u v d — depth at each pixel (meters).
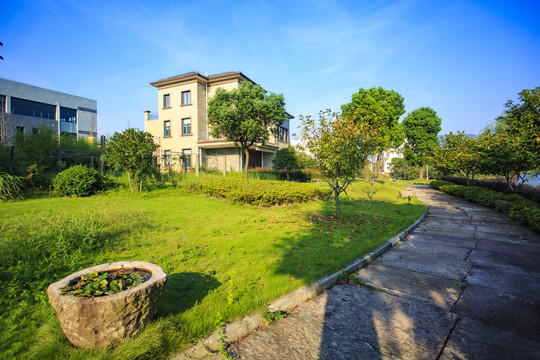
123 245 5.05
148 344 2.24
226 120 15.94
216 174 18.58
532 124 8.26
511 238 6.76
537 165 8.94
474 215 10.23
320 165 8.73
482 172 13.66
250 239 5.86
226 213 8.65
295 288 3.60
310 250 5.27
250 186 11.09
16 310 2.76
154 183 13.43
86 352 2.17
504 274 4.47
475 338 2.78
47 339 2.32
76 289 2.35
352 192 16.81
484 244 6.30
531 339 2.75
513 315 3.21
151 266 2.88
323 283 3.86
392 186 24.06
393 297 3.69
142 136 11.64
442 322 3.08
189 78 23.39
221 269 4.14
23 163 11.55
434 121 38.91
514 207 9.03
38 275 3.49
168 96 25.20
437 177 38.12
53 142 16.61
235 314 2.90
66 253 4.21
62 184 10.54
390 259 5.29
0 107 22.67
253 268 4.22
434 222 9.09
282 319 3.08
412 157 40.97
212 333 2.60
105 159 13.12
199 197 11.46
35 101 27.92
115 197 10.62
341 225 7.66
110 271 2.85
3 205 8.41
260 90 17.25
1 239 4.51
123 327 2.27
